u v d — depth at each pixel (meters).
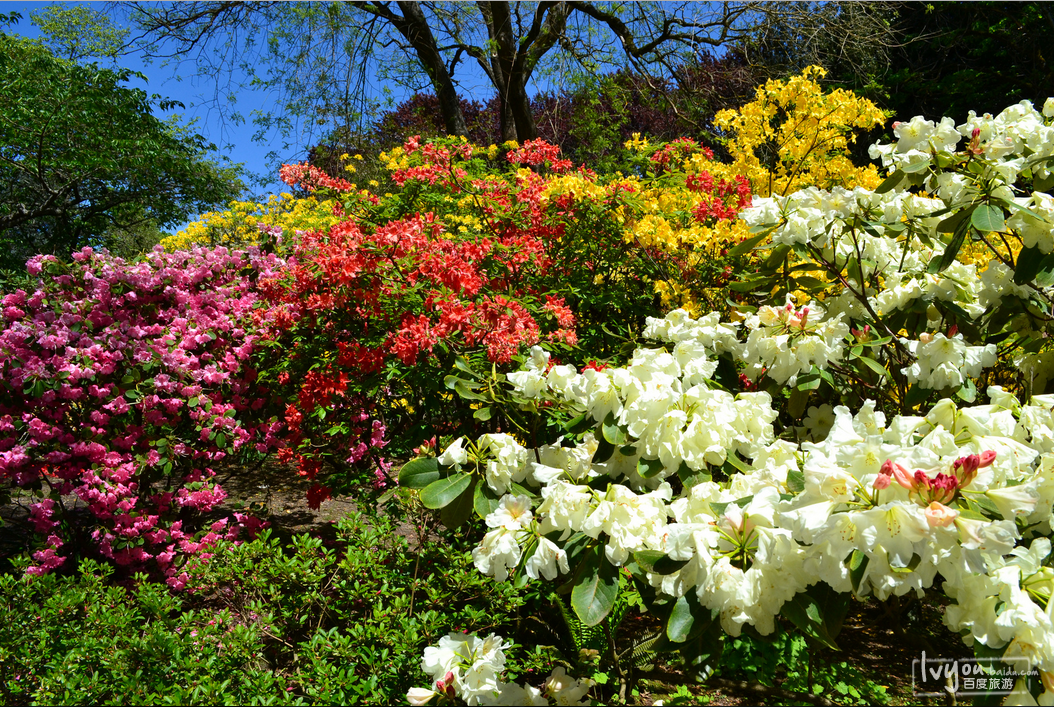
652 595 1.86
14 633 2.58
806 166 5.38
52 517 3.94
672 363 2.02
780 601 1.50
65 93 13.39
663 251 4.29
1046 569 1.45
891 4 11.29
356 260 3.57
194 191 15.83
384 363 3.73
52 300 4.02
